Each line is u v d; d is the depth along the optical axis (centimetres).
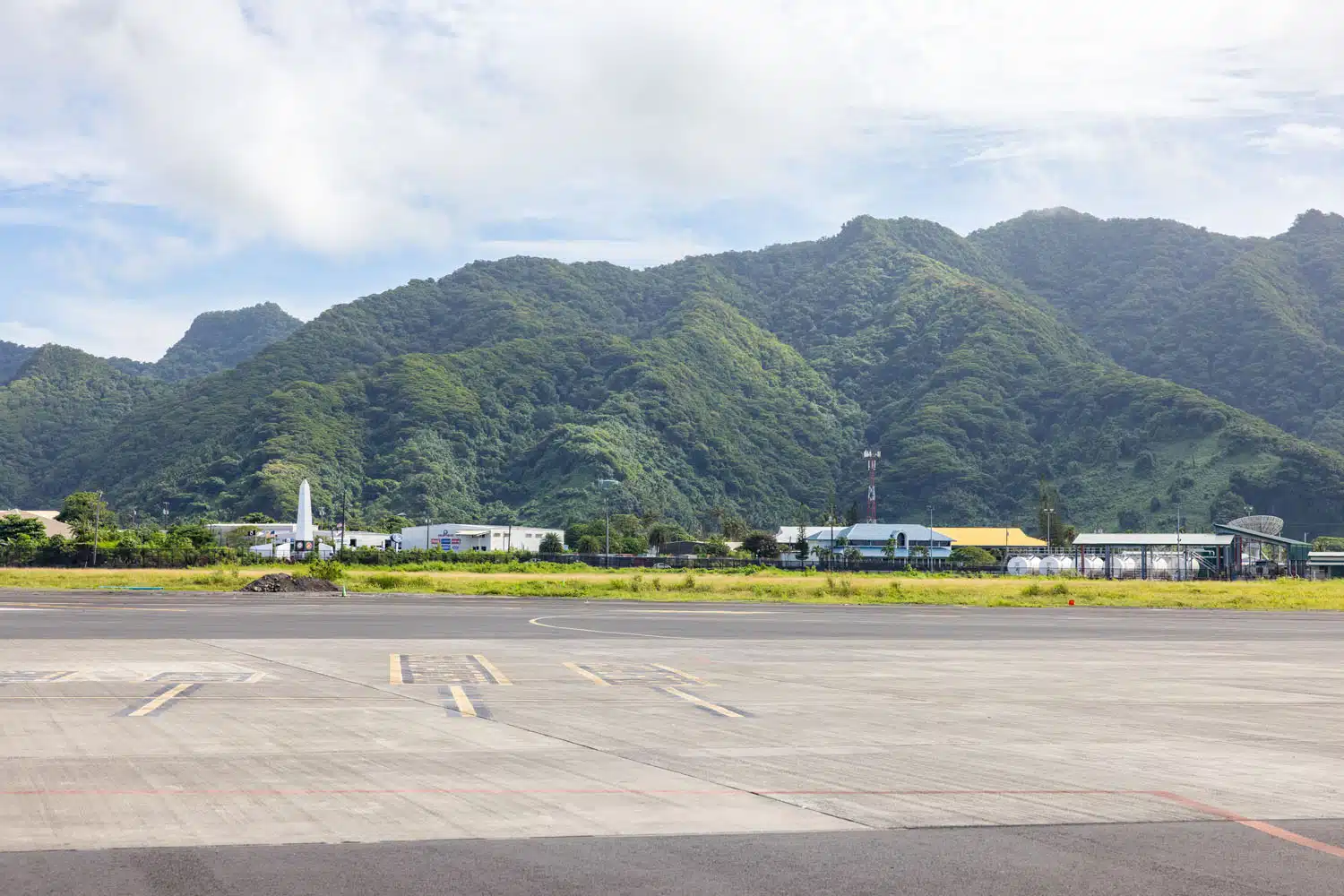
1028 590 8025
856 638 3959
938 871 1022
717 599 7162
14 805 1233
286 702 2116
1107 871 1030
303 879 966
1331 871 1042
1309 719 2073
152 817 1184
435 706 2078
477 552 16062
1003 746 1719
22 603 5494
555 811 1240
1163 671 2936
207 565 12450
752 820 1212
